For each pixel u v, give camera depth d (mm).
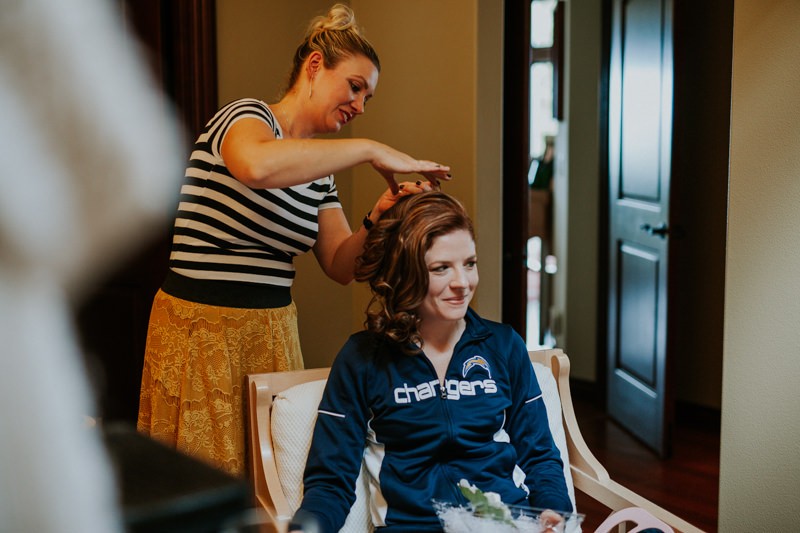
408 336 1581
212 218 1896
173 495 474
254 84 3059
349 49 1950
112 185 421
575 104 4441
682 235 3451
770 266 1957
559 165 4652
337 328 3352
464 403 1609
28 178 402
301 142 1729
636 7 3701
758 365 1999
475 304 2848
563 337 4590
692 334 4031
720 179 3869
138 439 546
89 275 439
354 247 1950
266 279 1961
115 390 3111
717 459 3580
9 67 402
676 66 3371
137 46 458
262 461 1660
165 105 459
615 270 4000
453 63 2818
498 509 1301
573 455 1872
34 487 416
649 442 3670
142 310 3021
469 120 2779
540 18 4664
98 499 442
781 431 1968
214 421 1899
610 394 4098
